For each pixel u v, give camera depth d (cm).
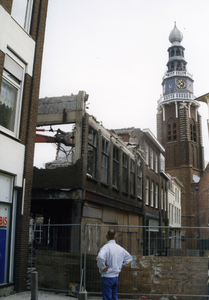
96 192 1514
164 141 7931
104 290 619
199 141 8031
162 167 3412
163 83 8331
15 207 1027
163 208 3331
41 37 1212
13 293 951
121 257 640
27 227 1058
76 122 1464
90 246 1440
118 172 1942
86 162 1448
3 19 979
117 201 1836
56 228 1455
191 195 7150
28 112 1120
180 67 8188
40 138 1714
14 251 998
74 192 1380
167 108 8069
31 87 1140
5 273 941
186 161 7488
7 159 981
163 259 932
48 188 1430
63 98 1519
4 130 988
